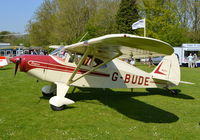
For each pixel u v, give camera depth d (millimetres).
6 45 44781
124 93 7008
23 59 5066
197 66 22125
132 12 30656
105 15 30297
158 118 4406
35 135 3342
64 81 5504
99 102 5684
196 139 3381
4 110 4637
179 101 5988
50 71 5328
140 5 26672
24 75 10766
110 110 4910
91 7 31719
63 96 5074
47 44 36812
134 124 4000
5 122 3881
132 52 4562
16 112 4520
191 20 33938
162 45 3387
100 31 29719
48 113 4523
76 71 5148
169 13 25781
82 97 6219
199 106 5461
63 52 5531
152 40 3172
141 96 6602
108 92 7098
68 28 28656
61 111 4719
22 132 3441
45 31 35594
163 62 6566
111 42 3740
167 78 6605
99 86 5816
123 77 6070
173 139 3361
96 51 5203
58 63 5398
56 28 29516
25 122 3914
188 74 13359
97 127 3783
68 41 29422
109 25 31188
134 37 3131
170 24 26188
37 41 36812
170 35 26234
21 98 5793
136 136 3428
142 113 4734
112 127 3809
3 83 8164
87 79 5656
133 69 6254
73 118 4250
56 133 3445
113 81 5969
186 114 4727
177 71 6668
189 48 23219
